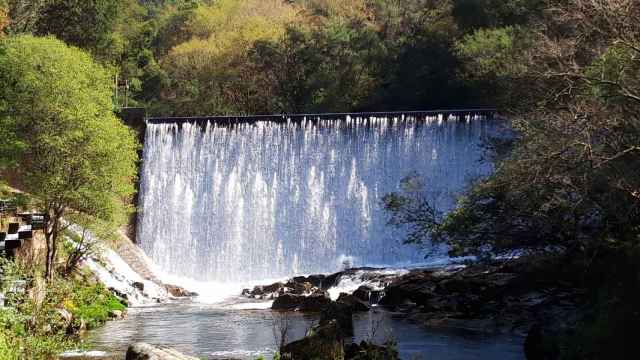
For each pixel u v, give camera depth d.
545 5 56.69
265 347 30.00
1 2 64.31
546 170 28.59
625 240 26.69
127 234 58.75
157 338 32.22
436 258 54.47
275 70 90.00
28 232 37.66
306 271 57.16
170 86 100.88
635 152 25.81
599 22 30.25
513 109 42.69
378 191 56.47
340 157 57.59
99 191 40.78
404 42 84.44
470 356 27.02
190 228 59.34
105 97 45.28
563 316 26.66
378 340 30.33
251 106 93.75
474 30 71.12
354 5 102.81
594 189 27.55
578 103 29.50
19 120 40.06
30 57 41.84
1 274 27.81
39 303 29.56
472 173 54.03
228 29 113.81
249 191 59.00
